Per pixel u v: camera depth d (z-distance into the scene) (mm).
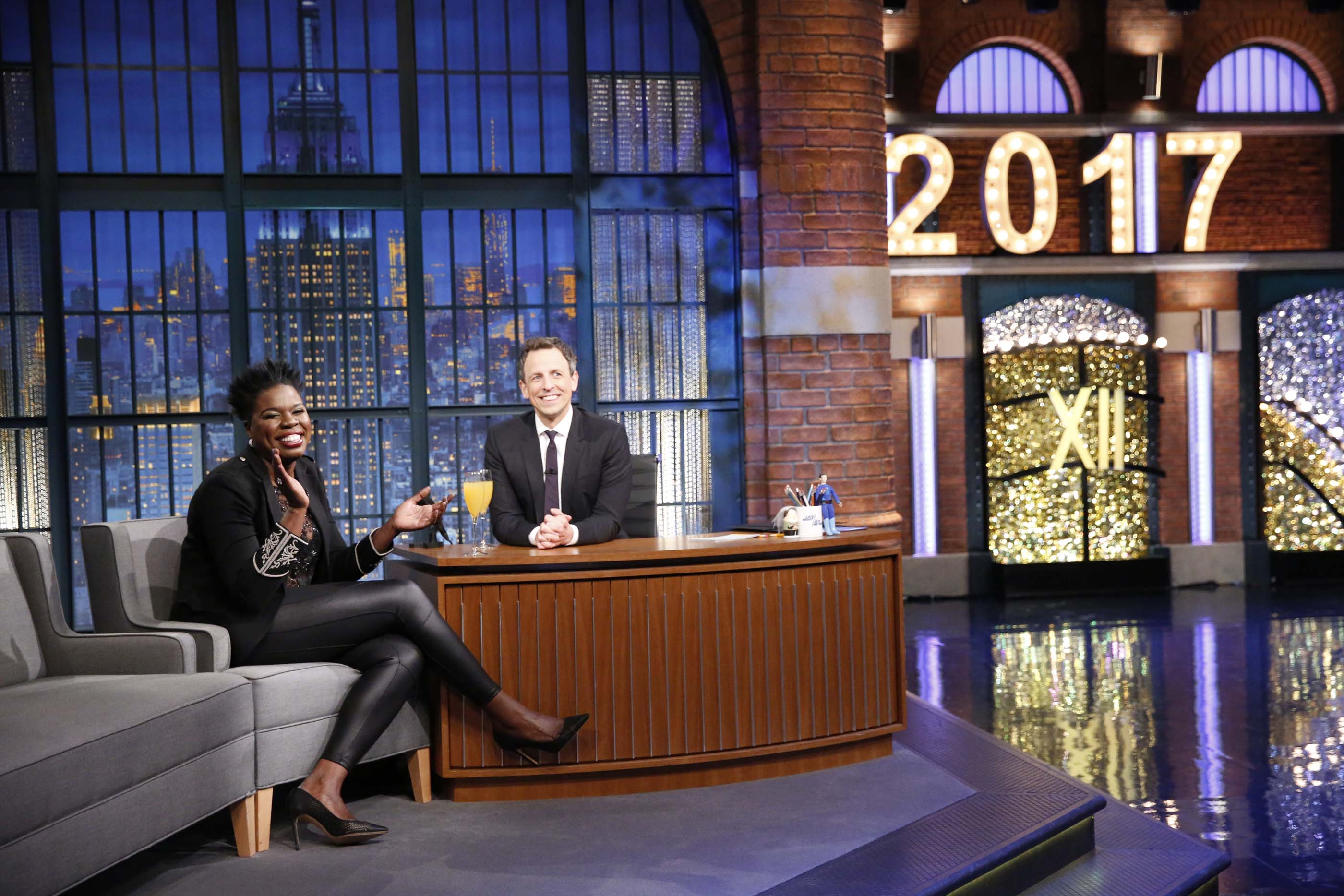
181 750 2830
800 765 3855
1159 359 9195
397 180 6672
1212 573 9250
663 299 6996
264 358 6633
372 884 2891
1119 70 9328
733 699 3721
